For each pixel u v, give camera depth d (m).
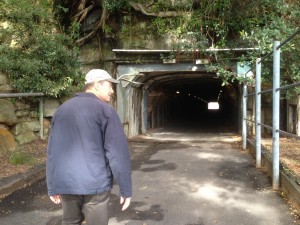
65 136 2.65
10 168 6.04
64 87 9.02
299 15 8.59
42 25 9.56
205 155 8.47
